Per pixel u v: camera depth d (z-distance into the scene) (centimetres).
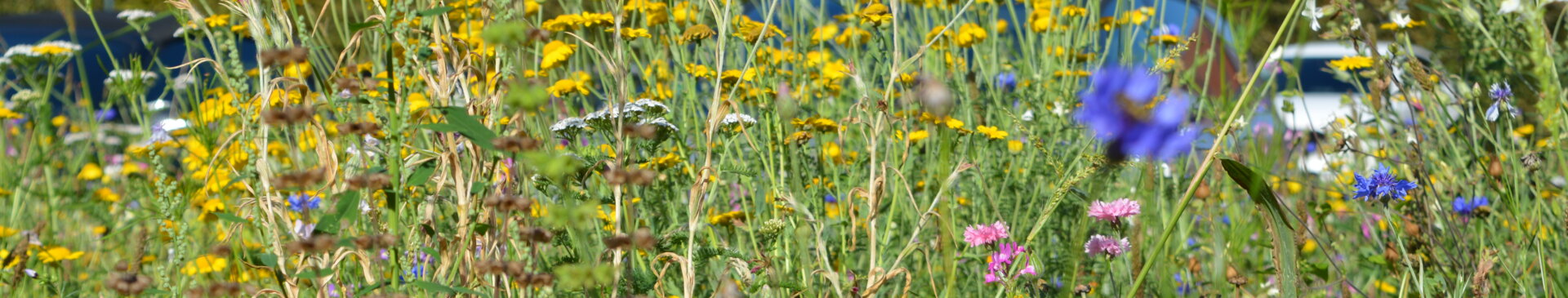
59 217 425
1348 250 334
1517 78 331
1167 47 380
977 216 315
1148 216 144
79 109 548
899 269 238
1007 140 357
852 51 396
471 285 207
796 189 249
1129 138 75
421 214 256
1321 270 261
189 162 345
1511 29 304
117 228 385
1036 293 245
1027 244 238
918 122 300
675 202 306
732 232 309
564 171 151
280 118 173
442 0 205
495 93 203
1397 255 264
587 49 356
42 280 301
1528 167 281
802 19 380
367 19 203
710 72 322
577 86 309
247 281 274
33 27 739
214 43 229
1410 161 292
